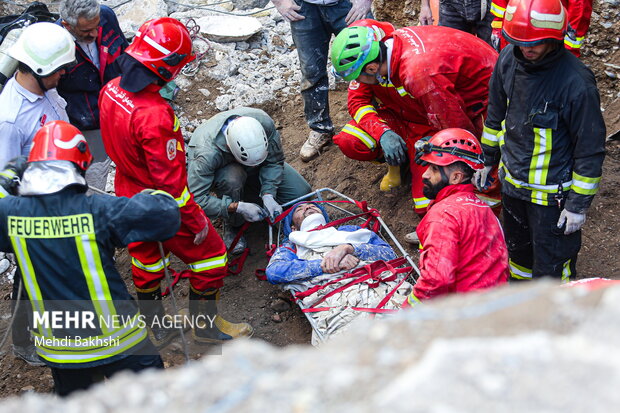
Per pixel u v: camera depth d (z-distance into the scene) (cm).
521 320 154
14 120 388
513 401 124
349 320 422
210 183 504
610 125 582
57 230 302
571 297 162
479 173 427
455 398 127
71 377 332
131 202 309
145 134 367
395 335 160
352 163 609
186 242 416
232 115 508
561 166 367
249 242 551
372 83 462
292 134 662
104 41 468
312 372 152
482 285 329
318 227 493
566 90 346
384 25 453
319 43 576
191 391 160
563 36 338
